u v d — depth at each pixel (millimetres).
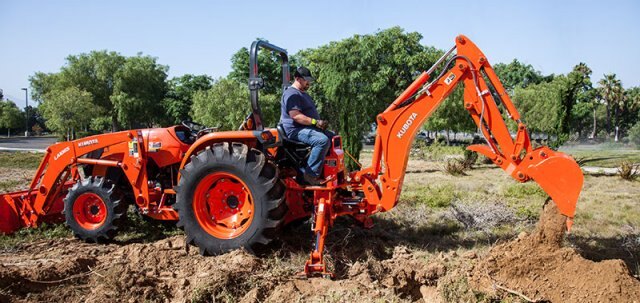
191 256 5125
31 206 6266
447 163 15211
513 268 4156
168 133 5910
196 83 46406
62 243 5883
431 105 4988
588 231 6402
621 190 10930
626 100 56188
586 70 53969
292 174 5375
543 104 27359
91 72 45406
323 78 20812
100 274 4477
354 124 13836
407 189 10156
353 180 5320
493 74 4816
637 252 5355
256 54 5141
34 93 46656
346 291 4008
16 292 4086
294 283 4250
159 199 5934
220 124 24062
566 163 4363
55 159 6184
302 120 5039
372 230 6203
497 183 11852
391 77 24312
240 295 4098
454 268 4547
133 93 44625
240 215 5195
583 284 3871
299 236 5773
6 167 16859
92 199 5891
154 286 4234
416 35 24781
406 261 4766
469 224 6621
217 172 5023
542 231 4301
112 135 5941
